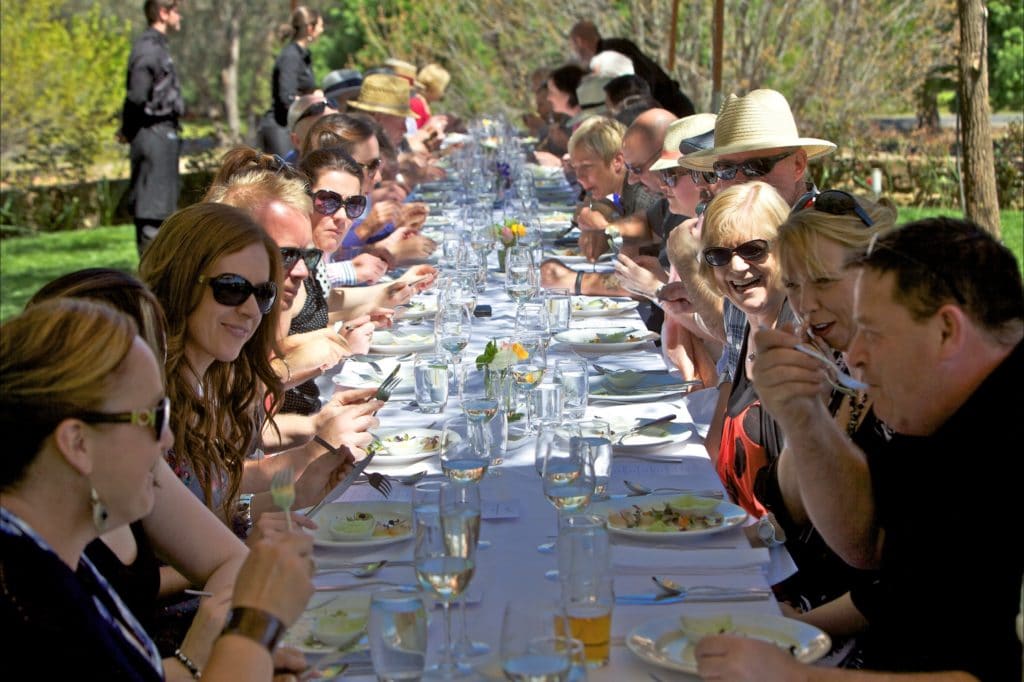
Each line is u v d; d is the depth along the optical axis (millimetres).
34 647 1688
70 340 1748
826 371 2451
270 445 3652
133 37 26906
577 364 3521
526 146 13078
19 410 1725
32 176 15820
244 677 1789
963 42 7160
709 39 14695
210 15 27375
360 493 2988
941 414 2092
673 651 2072
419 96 12445
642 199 6777
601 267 6184
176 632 2689
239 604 1843
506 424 3205
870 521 2438
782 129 4672
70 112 16422
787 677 1898
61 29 16766
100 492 1786
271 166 4125
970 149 7219
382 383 3896
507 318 5164
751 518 2916
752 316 3639
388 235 6988
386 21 19297
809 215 2969
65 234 15320
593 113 9781
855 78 13312
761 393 2404
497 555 2553
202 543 2559
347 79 9844
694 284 4656
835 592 2852
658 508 2756
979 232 2053
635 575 2434
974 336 2021
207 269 2871
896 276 2041
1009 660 1983
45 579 1710
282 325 4172
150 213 10281
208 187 4145
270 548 1876
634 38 15555
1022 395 2014
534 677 1792
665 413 3584
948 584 2047
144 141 10148
